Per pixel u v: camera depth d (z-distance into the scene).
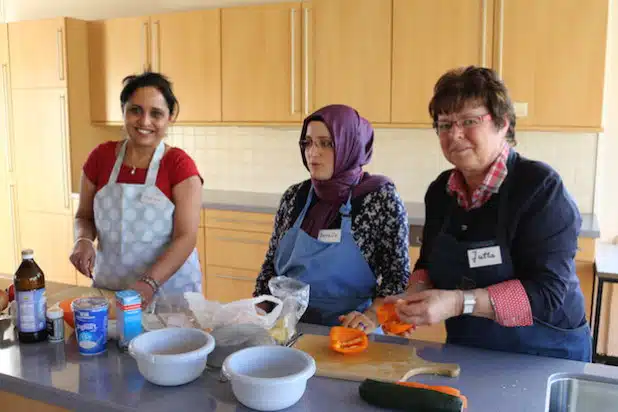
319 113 1.75
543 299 1.28
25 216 4.55
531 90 3.12
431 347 1.39
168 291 2.01
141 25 4.12
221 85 3.89
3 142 4.56
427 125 3.36
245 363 1.14
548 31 3.06
